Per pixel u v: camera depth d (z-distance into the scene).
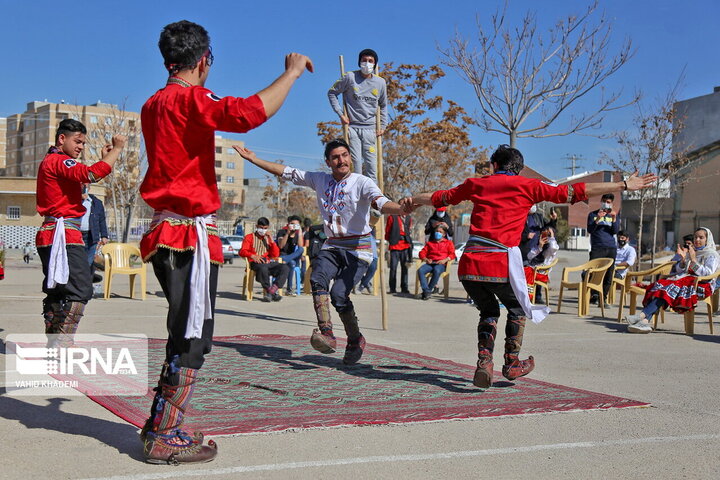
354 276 6.50
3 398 5.00
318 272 6.45
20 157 108.06
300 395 5.30
